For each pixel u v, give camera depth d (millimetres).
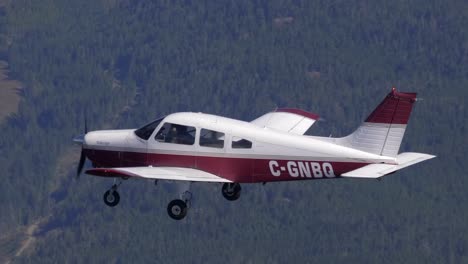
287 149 124188
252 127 125438
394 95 124500
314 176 124875
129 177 123000
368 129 125562
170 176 120312
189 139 124625
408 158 125562
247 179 125000
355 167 124625
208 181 122125
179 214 124062
